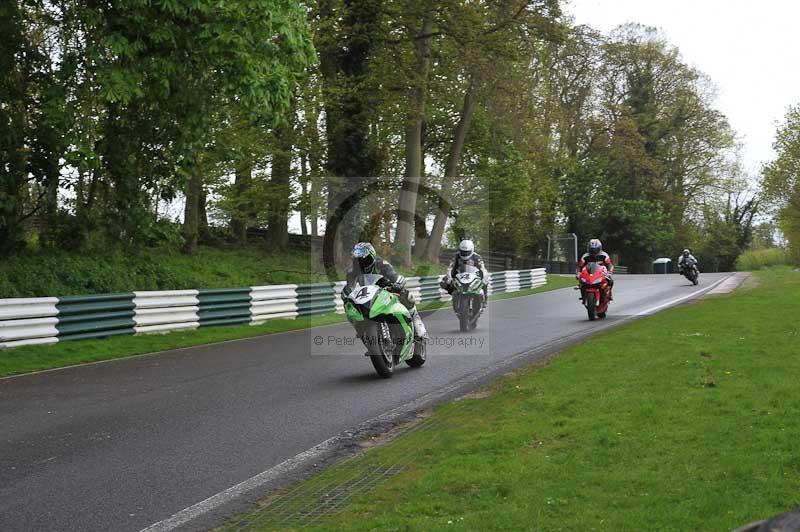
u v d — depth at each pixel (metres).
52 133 23.62
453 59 40.84
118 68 21.31
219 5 20.62
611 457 8.39
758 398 10.52
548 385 12.88
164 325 22.27
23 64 24.27
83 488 8.50
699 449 8.40
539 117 50.72
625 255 89.62
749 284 39.12
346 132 38.94
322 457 9.72
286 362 17.53
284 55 22.70
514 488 7.61
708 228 97.69
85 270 26.34
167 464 9.41
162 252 34.59
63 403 12.97
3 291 22.53
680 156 87.06
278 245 44.31
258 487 8.53
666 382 12.08
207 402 13.00
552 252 84.94
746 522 6.25
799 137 68.06
